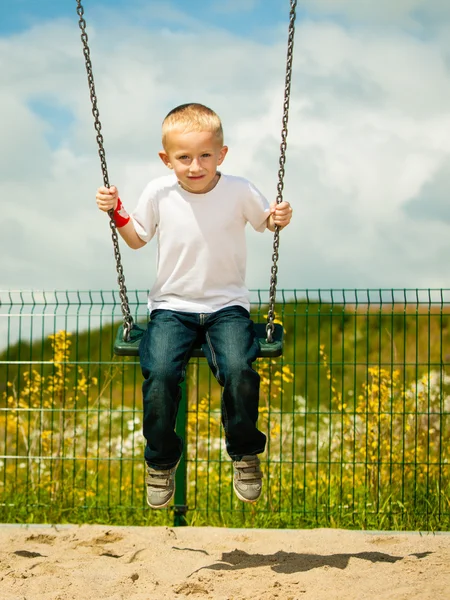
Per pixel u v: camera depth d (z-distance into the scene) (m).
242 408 3.70
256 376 3.71
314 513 6.00
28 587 4.03
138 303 6.04
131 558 4.74
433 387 6.61
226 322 3.77
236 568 4.38
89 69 3.97
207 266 3.84
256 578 4.16
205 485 6.75
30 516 6.15
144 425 3.77
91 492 6.41
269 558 4.59
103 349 9.25
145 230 3.93
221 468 6.71
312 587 3.94
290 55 3.83
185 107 3.77
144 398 3.74
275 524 5.93
